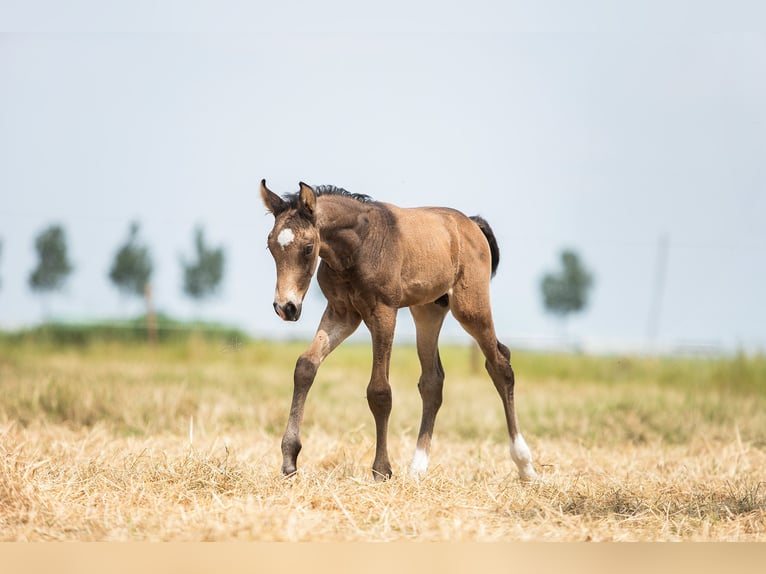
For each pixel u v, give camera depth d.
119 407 16.42
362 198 11.20
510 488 10.48
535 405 18.73
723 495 10.56
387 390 10.84
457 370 27.38
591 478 11.66
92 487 9.89
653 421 16.98
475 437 15.89
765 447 15.02
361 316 11.11
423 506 9.26
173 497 9.66
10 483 9.00
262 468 11.06
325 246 10.47
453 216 12.32
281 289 9.98
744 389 22.48
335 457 12.46
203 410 16.45
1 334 29.45
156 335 28.36
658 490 10.70
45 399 16.59
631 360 26.86
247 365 25.98
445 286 11.82
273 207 10.39
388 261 10.84
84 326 29.69
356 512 9.11
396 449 13.51
